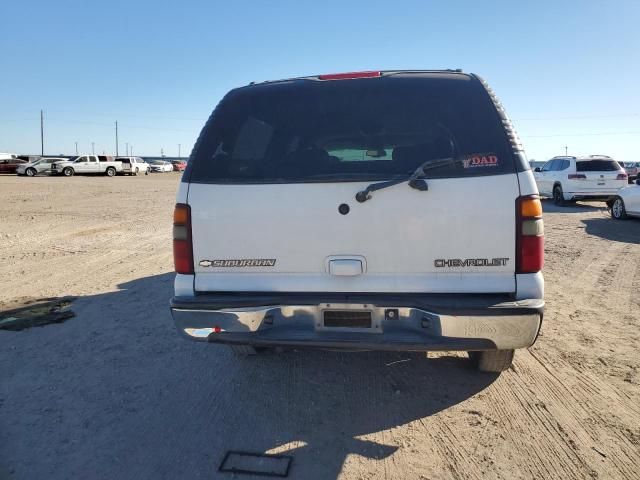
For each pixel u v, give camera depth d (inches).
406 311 97.8
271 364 141.3
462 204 95.6
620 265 263.1
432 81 108.0
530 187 95.1
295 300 100.7
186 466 95.4
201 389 126.9
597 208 575.2
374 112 109.3
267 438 104.5
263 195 102.0
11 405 119.0
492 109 101.1
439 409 115.3
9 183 1083.9
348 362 141.9
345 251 99.8
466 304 93.8
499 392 122.8
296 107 112.5
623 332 161.9
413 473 92.7
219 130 110.8
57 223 449.7
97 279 242.4
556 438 102.7
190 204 105.5
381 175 98.7
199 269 106.0
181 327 105.9
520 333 94.3
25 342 158.7
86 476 92.6
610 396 119.9
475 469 93.5
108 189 935.0
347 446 101.3
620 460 95.2
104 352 150.7
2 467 95.3
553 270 252.5
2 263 281.9
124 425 110.2
